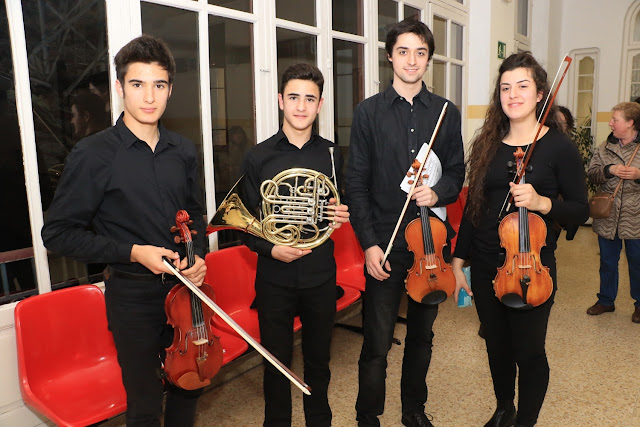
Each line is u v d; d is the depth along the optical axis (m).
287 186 1.77
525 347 1.76
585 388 2.49
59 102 1.95
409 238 1.81
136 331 1.45
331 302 1.87
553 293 1.74
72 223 1.39
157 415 1.51
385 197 1.90
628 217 3.26
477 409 2.31
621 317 3.43
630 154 3.22
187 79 2.37
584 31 6.38
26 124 1.86
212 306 1.41
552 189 1.73
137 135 1.45
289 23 2.80
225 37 2.51
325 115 3.10
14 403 1.85
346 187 1.93
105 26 2.05
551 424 2.19
